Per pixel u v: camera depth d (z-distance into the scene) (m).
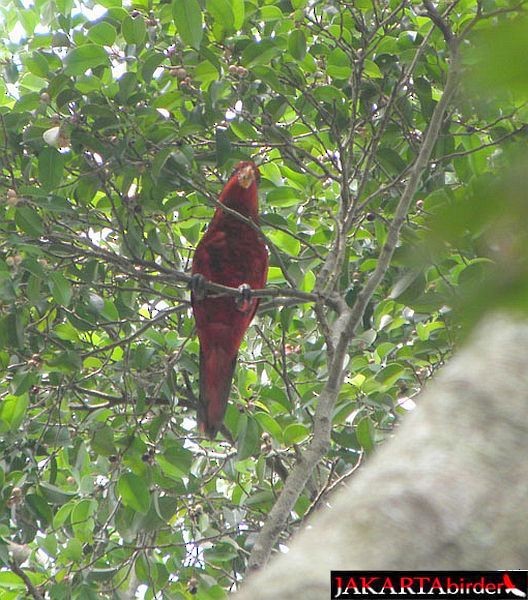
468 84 2.28
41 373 10.91
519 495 2.40
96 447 10.42
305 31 11.20
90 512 10.83
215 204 10.16
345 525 2.38
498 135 10.45
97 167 10.17
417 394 11.18
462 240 2.64
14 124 10.09
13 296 9.48
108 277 12.09
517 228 2.27
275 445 10.69
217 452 13.78
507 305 2.30
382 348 11.22
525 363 2.59
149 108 9.86
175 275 10.48
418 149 10.67
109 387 12.09
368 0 10.86
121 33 10.42
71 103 10.15
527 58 2.18
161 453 10.57
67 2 11.09
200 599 11.08
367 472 2.53
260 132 11.05
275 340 13.02
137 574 11.05
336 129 10.75
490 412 2.53
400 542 2.33
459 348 2.73
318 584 2.25
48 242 10.04
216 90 9.67
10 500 9.91
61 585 10.60
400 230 9.56
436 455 2.48
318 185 12.25
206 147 11.38
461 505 2.38
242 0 10.09
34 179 10.72
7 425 9.95
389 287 11.21
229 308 10.95
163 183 10.09
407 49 10.84
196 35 9.27
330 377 9.52
